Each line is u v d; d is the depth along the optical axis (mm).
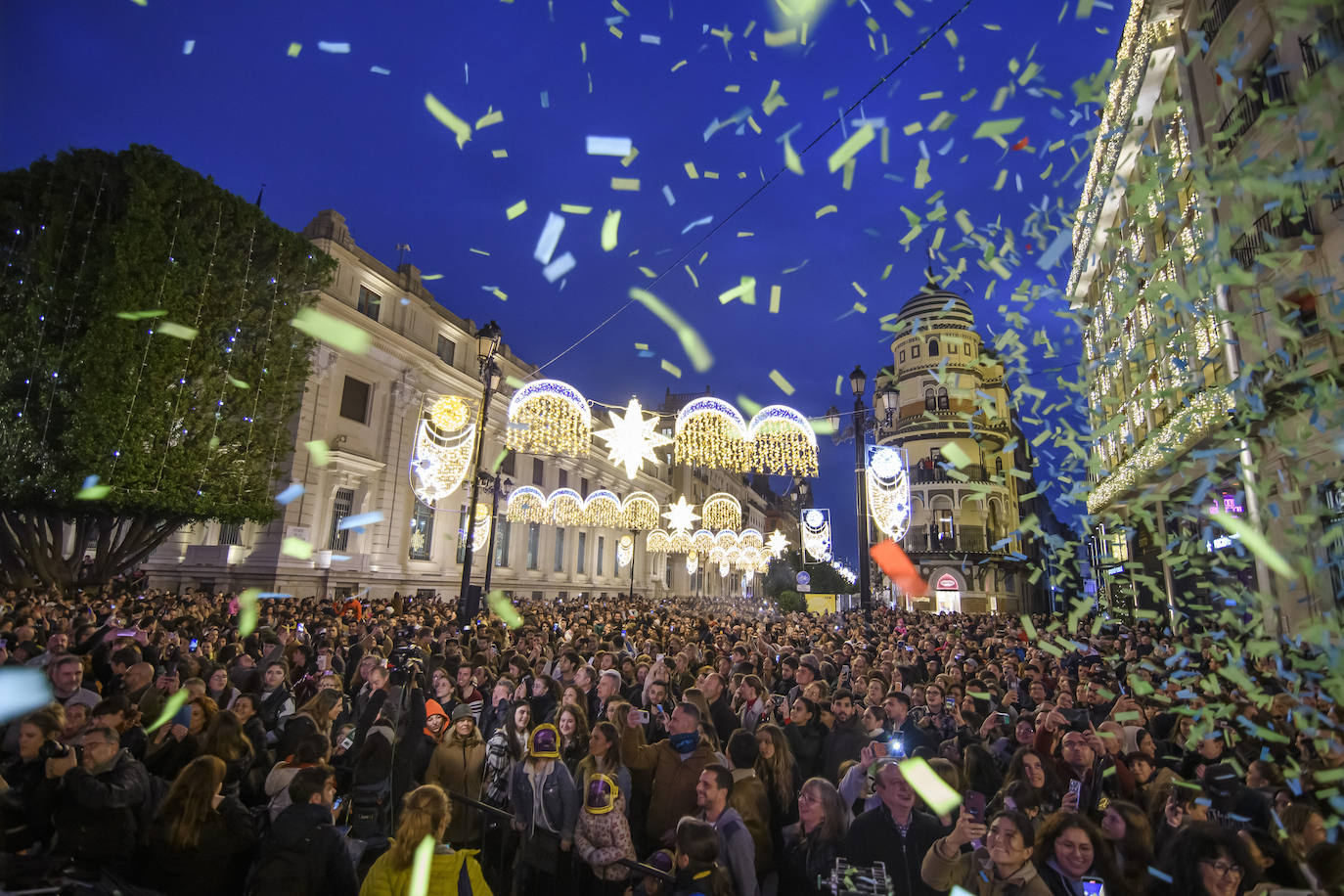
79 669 5332
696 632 13984
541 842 4285
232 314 17203
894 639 12766
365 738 5137
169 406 15500
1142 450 14016
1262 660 5070
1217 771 4324
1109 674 7539
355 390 25859
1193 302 3613
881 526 18125
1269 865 3297
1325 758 3615
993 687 7234
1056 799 4379
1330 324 3371
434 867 3281
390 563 26797
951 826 3654
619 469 48938
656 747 5117
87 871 3314
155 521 16750
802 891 3859
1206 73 11789
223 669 6340
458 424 16688
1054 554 4766
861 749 5160
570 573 43188
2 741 4141
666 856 4082
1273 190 3059
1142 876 3256
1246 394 3922
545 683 6621
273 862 3240
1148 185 3689
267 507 18250
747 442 12594
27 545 15406
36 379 14633
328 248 24703
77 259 15492
